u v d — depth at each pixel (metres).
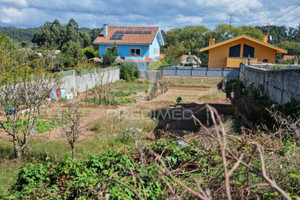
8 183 5.93
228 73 28.78
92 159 5.02
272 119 9.05
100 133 9.80
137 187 4.27
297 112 8.02
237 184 3.15
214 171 4.04
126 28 35.81
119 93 19.52
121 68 28.36
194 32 67.75
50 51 24.09
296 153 4.06
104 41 33.34
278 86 11.82
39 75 8.30
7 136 9.34
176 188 3.87
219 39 60.81
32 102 7.85
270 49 28.92
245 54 29.50
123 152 5.40
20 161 7.21
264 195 3.19
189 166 4.95
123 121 11.23
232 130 8.41
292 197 3.05
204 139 5.11
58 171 4.98
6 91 7.66
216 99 17.67
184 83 27.02
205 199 1.90
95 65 24.78
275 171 3.54
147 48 32.91
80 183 4.36
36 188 4.46
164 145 5.29
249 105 11.41
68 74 18.31
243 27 65.19
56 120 11.56
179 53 41.91
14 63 8.39
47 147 8.12
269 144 4.73
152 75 29.81
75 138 7.40
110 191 3.92
